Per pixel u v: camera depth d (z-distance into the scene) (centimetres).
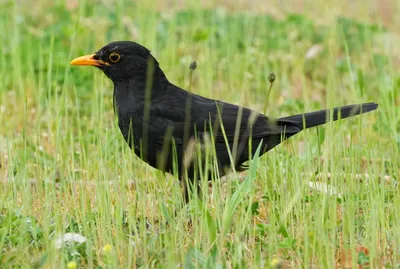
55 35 1883
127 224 1123
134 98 1211
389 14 2172
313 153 1230
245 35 1955
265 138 1209
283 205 1123
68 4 2158
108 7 2092
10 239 1035
